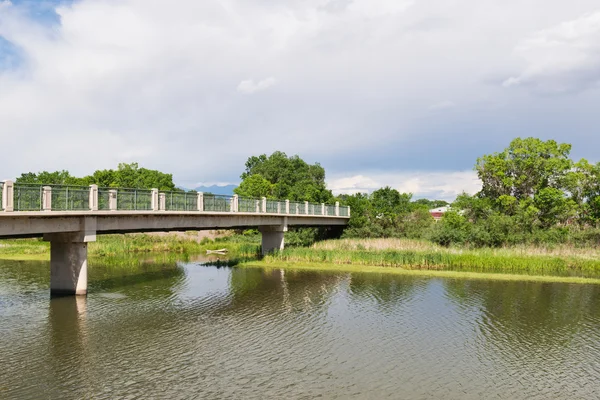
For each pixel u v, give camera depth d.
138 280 31.83
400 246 46.53
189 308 23.97
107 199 25.14
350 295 27.75
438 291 29.11
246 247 50.59
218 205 34.28
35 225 21.44
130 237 56.34
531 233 49.94
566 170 60.94
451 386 14.64
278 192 77.75
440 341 19.02
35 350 17.05
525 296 27.77
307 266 39.69
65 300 24.66
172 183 84.00
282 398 13.52
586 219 58.12
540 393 14.27
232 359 16.58
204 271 36.69
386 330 20.45
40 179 79.25
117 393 13.59
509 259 39.75
